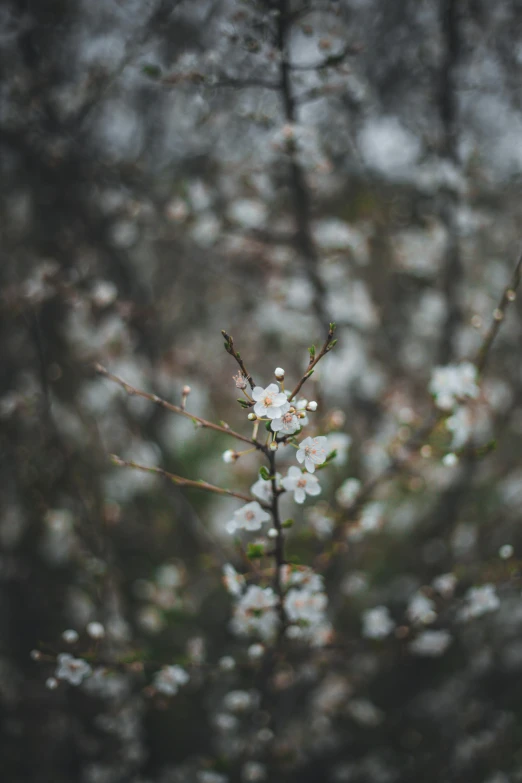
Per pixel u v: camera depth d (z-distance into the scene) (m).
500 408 1.19
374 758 1.09
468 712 1.11
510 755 1.04
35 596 1.15
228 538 1.27
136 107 1.20
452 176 0.99
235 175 1.11
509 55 1.05
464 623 0.86
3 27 0.99
